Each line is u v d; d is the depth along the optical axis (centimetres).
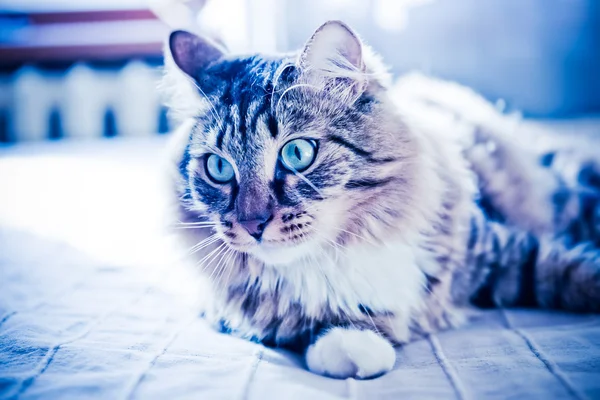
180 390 25
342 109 32
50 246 52
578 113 107
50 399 24
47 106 113
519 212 42
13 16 113
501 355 29
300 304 32
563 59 106
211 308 35
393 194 32
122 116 113
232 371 27
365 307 32
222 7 79
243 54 38
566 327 33
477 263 37
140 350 30
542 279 37
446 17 104
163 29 111
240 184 32
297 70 33
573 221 44
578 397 24
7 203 67
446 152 37
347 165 32
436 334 33
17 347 29
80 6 112
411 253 33
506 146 45
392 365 28
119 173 78
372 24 101
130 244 52
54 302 38
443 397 25
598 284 35
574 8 104
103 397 25
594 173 46
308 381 27
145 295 39
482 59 106
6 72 114
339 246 32
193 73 37
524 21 104
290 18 97
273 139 32
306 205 31
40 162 87
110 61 114
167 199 37
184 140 36
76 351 29
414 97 47
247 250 32
